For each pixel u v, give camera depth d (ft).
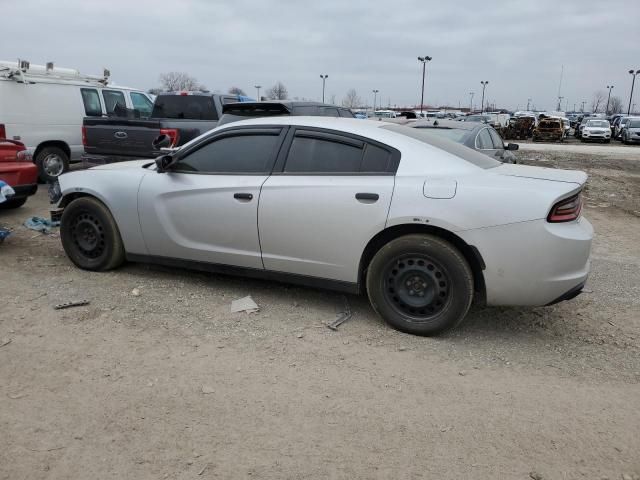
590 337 13.82
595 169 61.93
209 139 15.79
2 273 17.25
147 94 43.09
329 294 16.21
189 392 10.74
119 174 16.97
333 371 11.70
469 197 12.57
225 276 17.61
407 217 12.94
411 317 13.51
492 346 13.15
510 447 9.29
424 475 8.57
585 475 8.65
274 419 9.93
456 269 12.73
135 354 12.20
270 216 14.47
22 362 11.71
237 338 13.15
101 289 16.11
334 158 14.25
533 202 12.21
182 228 15.92
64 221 17.74
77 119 36.94
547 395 10.97
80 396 10.50
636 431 9.83
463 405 10.53
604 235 26.48
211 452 8.99
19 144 25.38
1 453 8.82
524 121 137.80
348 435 9.53
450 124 28.89
